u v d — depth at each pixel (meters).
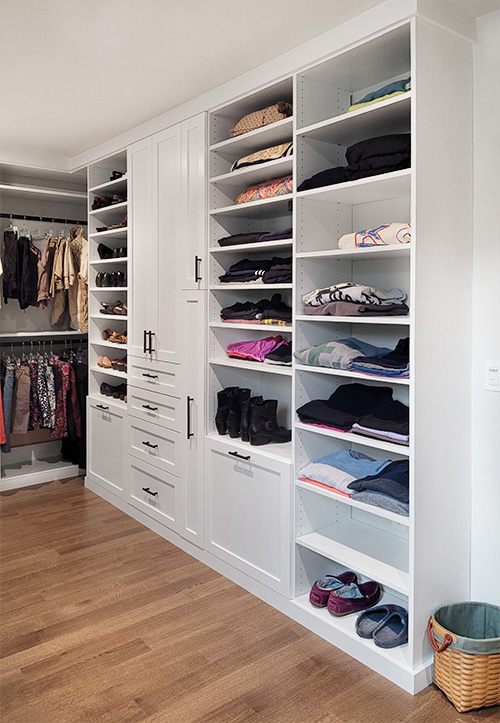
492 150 2.37
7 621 2.76
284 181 2.91
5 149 4.31
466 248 2.42
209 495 3.30
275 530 2.87
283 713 2.15
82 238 4.81
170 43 2.59
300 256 2.68
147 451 3.87
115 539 3.70
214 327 3.33
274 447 3.03
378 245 2.38
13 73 2.93
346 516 3.01
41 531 3.81
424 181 2.21
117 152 4.05
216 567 3.27
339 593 2.71
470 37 2.34
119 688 2.29
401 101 2.23
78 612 2.83
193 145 3.33
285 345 3.01
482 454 2.47
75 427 4.84
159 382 3.73
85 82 3.04
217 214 3.29
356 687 2.30
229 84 3.02
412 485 2.25
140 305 3.90
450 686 2.19
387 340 2.83
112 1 2.23
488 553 2.48
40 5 2.26
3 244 4.79
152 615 2.81
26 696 2.24
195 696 2.24
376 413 2.51
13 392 4.55
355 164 2.41
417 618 2.30
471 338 2.47
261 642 2.59
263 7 2.27
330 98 2.79
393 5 2.19
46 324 5.14
